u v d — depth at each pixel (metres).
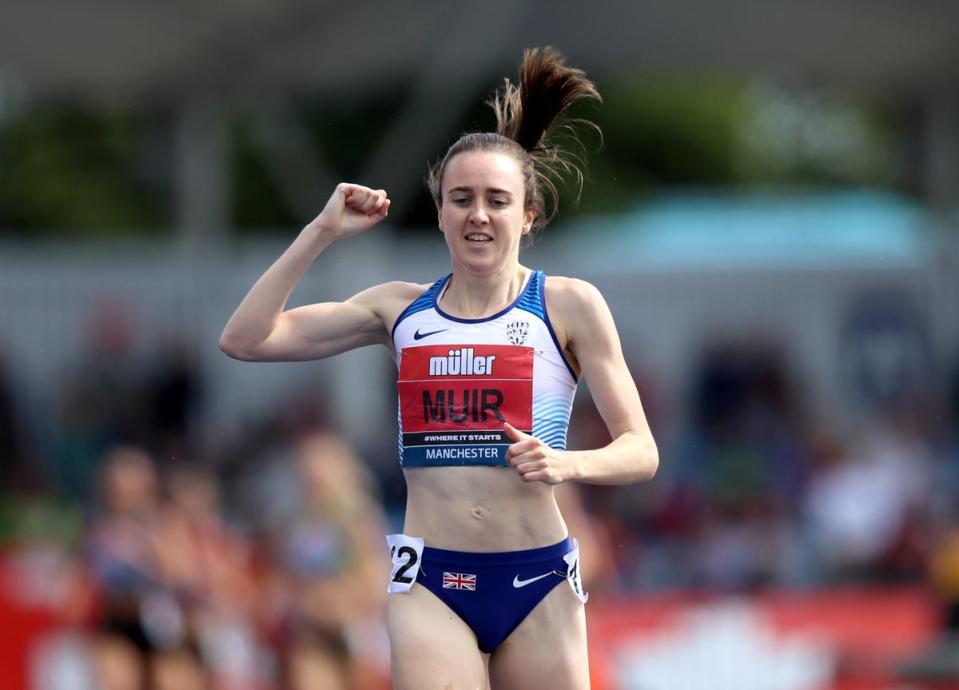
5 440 50.31
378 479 45.81
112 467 34.50
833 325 54.25
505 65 48.38
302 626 32.62
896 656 33.34
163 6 43.16
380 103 79.81
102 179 84.31
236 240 80.50
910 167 60.34
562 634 15.59
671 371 52.81
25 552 38.81
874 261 54.88
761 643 34.88
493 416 15.24
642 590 39.22
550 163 17.31
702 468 47.16
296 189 56.22
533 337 15.38
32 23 44.19
